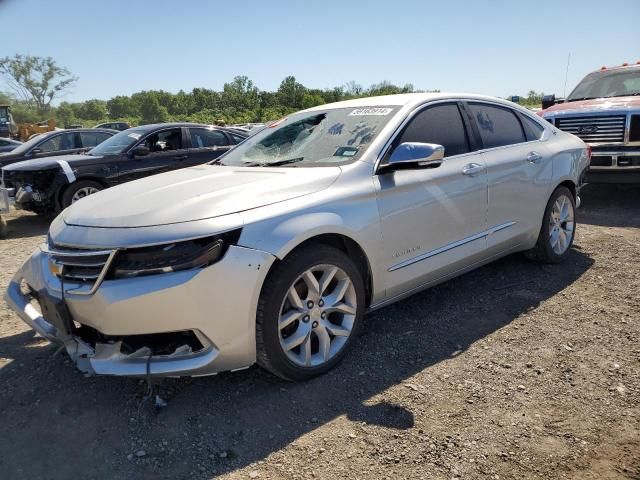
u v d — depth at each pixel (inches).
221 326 110.8
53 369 135.6
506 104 189.3
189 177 143.6
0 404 121.2
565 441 102.7
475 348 140.6
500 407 114.1
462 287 183.8
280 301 117.3
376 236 135.3
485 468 96.1
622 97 310.8
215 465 99.7
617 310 161.2
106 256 109.7
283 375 122.2
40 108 2805.1
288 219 119.3
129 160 346.6
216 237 110.3
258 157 162.9
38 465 100.9
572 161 203.3
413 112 154.4
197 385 126.3
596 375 125.4
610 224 263.4
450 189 154.2
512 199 176.4
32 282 125.6
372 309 142.1
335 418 112.3
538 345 141.0
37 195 328.8
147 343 113.0
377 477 95.0
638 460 96.8
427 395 119.3
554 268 199.9
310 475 96.0
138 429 110.7
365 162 139.5
